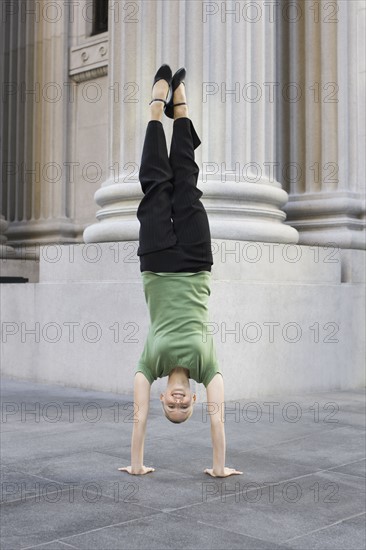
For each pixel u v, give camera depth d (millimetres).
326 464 5902
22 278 14188
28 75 16156
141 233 5488
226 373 9188
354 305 10953
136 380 5562
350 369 10820
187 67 10031
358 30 11797
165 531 4188
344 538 4113
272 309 9719
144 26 10383
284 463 5934
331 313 10555
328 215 11672
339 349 10664
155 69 10312
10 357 11383
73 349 10312
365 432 7289
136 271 9648
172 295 5430
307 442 6781
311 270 10430
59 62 15680
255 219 10141
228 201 9984
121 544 3955
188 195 5484
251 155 10242
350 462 5969
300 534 4172
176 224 5480
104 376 9883
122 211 10328
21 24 16375
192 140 5625
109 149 11055
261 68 10336
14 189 16484
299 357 10055
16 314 11273
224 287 9156
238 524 4336
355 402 9344
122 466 5754
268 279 9828
